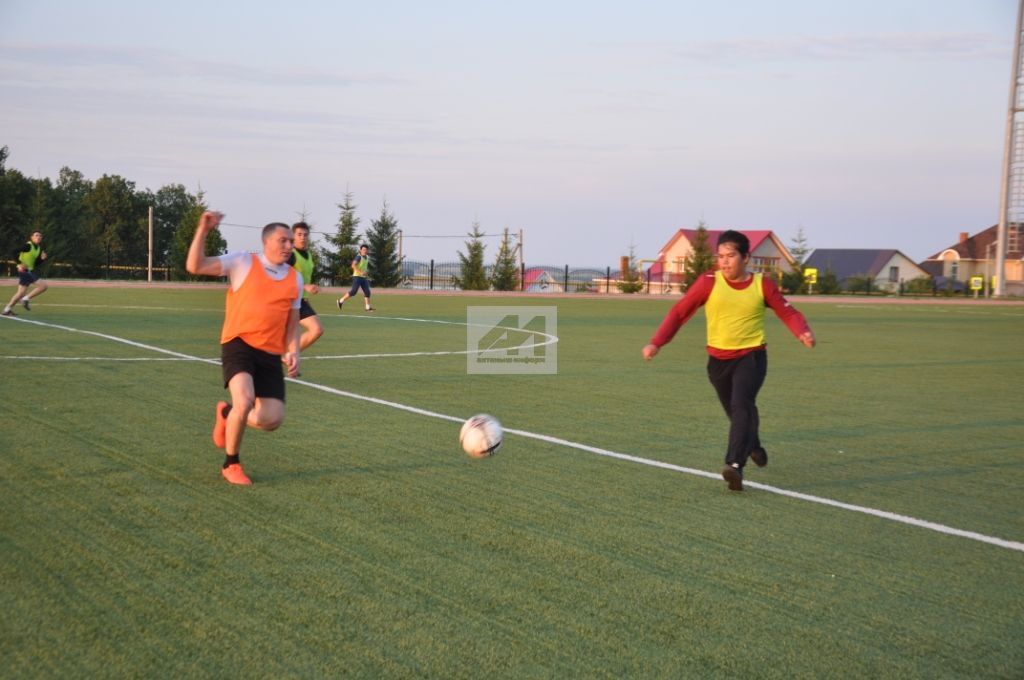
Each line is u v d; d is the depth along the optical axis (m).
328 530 5.62
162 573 4.82
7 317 19.70
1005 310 40.50
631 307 35.16
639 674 3.87
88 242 54.53
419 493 6.54
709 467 7.72
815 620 4.51
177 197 85.69
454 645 4.08
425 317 25.06
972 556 5.57
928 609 4.70
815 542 5.74
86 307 23.95
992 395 12.66
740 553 5.47
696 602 4.68
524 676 3.81
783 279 60.31
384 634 4.17
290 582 4.75
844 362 16.59
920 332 24.92
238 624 4.22
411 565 5.06
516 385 12.23
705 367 14.88
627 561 5.26
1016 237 54.25
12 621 4.18
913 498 6.94
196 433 8.23
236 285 6.70
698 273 58.72
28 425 8.29
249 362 6.70
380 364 13.95
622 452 8.18
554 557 5.27
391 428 8.88
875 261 86.00
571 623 4.36
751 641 4.23
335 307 29.25
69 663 3.80
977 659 4.12
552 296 46.69
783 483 7.28
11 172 51.31
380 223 53.62
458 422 9.33
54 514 5.72
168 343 15.52
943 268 85.06
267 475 6.88
